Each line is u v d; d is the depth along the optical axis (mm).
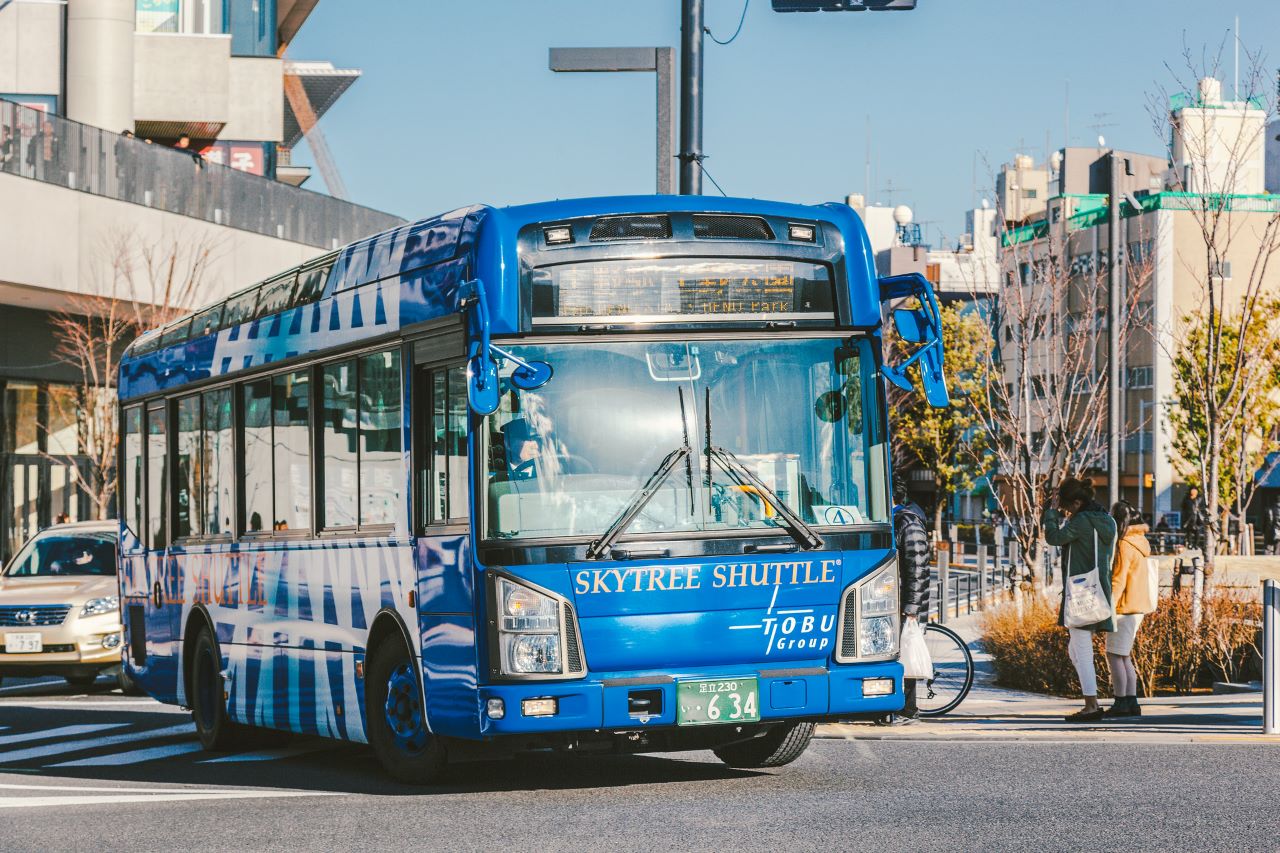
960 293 108312
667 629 10469
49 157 34500
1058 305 39781
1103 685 18656
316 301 12906
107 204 35938
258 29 49438
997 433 37375
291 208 41781
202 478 15203
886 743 13875
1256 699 16969
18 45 43594
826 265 11094
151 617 16625
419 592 11164
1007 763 12109
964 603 36562
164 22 47906
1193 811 9625
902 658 14898
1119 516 15859
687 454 10648
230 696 14500
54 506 39719
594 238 10703
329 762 14031
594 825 9680
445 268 10961
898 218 121438
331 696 12617
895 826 9305
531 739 10422
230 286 39531
